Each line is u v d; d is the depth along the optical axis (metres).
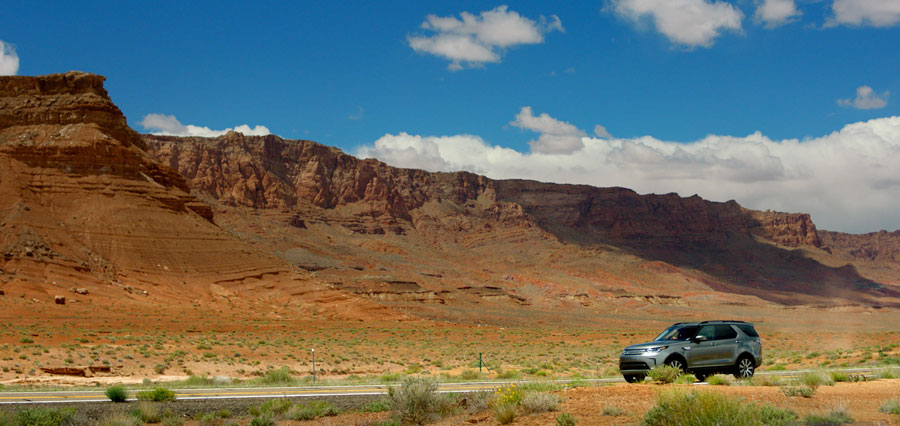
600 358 60.28
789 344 79.62
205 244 124.62
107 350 55.91
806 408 15.45
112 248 112.19
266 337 80.31
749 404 13.79
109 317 85.06
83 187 119.81
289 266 136.50
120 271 108.81
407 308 179.12
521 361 58.34
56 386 32.69
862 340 83.88
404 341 87.50
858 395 17.22
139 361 51.50
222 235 131.00
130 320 84.19
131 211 119.69
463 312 184.12
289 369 52.28
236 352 61.62
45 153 121.31
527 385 20.56
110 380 40.25
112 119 133.75
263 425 17.72
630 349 24.25
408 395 18.05
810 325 175.88
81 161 122.62
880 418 13.96
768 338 93.44
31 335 62.81
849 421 13.72
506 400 16.94
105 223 115.44
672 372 21.34
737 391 17.95
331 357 61.97
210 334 79.31
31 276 96.62
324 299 126.00
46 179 118.50
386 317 124.31
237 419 18.89
